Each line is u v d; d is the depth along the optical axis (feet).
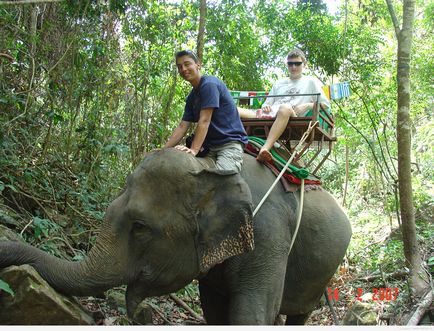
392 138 42.09
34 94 18.08
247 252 11.18
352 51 32.17
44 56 18.60
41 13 19.26
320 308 20.86
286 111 12.96
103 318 12.60
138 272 10.07
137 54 21.44
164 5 23.65
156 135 22.21
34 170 17.16
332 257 13.41
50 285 9.62
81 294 9.69
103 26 20.29
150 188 10.10
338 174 48.73
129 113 21.21
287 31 32.12
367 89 32.89
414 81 38.04
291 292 13.23
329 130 15.01
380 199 42.57
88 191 19.20
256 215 11.42
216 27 28.32
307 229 12.89
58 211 17.81
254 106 16.44
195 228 10.23
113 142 18.74
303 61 16.80
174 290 10.52
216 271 11.59
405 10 24.17
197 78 11.82
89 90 19.44
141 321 13.19
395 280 23.15
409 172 23.02
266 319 11.14
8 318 9.03
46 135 18.71
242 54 29.89
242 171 11.99
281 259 11.60
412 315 17.63
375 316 16.33
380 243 29.63
